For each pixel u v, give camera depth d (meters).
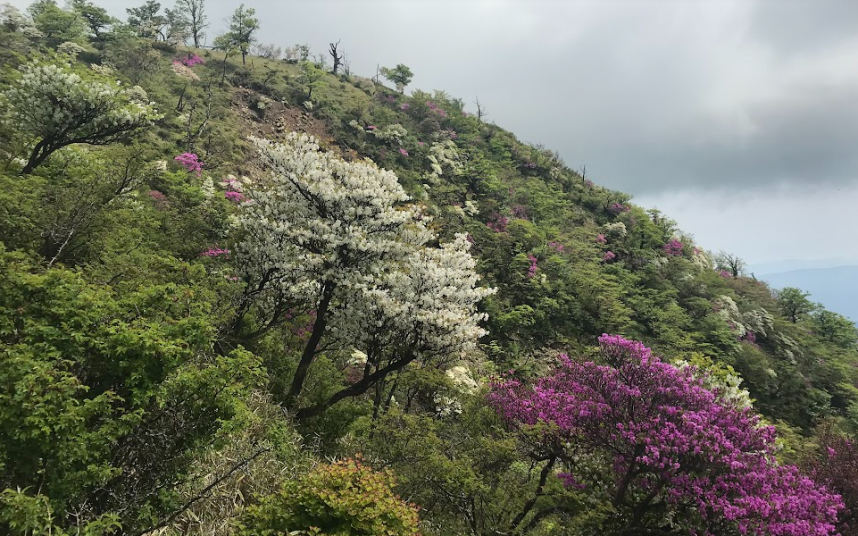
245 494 5.77
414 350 9.38
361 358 11.20
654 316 25.03
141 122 12.87
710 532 6.57
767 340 29.94
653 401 7.79
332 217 9.80
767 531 6.16
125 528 4.47
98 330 4.67
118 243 8.34
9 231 7.44
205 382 5.00
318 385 10.12
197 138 23.91
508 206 32.28
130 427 4.43
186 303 6.30
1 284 4.73
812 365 28.86
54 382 4.14
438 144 37.34
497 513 6.99
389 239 9.94
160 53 35.06
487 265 23.06
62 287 4.85
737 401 8.41
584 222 35.78
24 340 4.53
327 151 10.40
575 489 7.55
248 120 30.28
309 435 8.53
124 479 4.70
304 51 47.69
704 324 26.08
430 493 7.15
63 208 8.23
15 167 10.53
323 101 36.81
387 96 45.91
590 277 24.78
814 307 37.66
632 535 7.20
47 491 4.12
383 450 7.78
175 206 12.09
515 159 42.91
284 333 11.17
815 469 9.13
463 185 32.16
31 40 28.66
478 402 10.03
